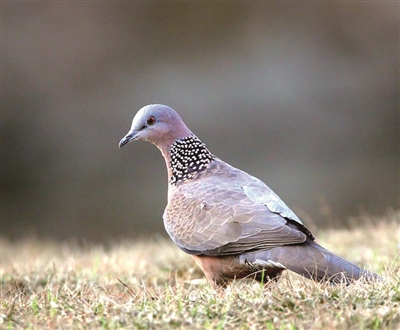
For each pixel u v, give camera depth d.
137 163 21.70
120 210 20.94
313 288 6.52
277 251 7.19
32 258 11.26
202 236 7.69
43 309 6.62
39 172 22.69
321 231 12.15
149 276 9.66
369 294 6.33
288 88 23.30
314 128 22.48
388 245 10.22
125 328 6.00
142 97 23.72
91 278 9.40
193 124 22.92
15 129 23.30
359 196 20.33
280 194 20.77
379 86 23.17
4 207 22.03
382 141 22.38
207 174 8.28
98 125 23.33
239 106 23.06
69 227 21.09
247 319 5.97
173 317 6.10
